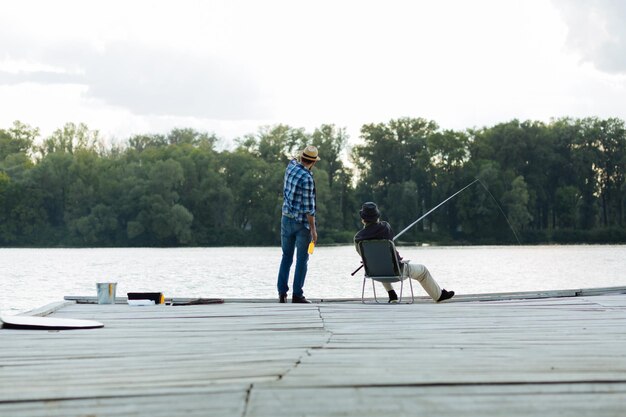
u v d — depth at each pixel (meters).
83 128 85.69
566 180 81.44
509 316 6.70
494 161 78.25
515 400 3.04
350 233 77.88
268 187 75.69
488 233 76.75
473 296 9.37
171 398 3.08
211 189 74.94
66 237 73.06
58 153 75.44
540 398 3.08
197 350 4.55
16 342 4.96
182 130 92.62
